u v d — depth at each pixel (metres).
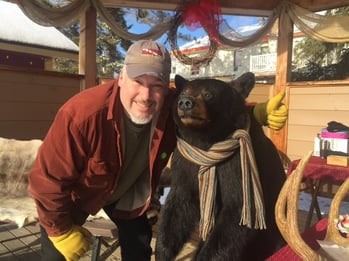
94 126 1.77
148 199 2.18
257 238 2.09
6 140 3.57
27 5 4.93
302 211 5.08
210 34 5.58
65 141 1.76
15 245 3.72
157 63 1.71
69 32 18.55
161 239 2.04
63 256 2.02
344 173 3.51
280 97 2.01
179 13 5.59
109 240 3.78
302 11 5.73
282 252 1.50
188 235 2.11
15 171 3.47
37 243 3.78
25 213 2.88
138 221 2.36
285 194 1.28
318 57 12.84
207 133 1.90
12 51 11.00
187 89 1.95
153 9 6.01
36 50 10.59
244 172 1.80
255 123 2.07
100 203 2.06
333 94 5.59
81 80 6.11
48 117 5.84
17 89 5.47
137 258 2.36
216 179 1.90
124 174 2.08
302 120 5.98
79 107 1.76
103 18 5.71
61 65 19.08
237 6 5.89
